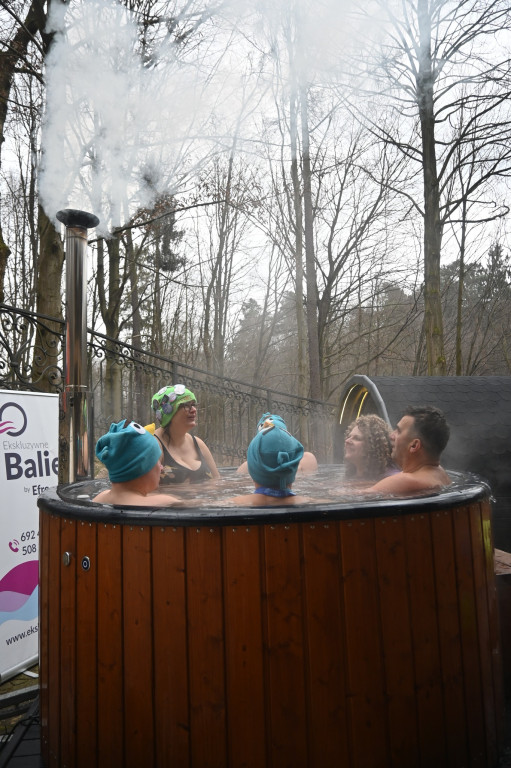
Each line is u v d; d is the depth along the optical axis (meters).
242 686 1.67
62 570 2.00
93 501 2.05
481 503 2.08
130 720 1.77
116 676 1.80
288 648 1.68
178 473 3.13
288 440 2.06
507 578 2.66
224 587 1.70
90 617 1.87
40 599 2.24
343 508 1.72
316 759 1.67
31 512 3.37
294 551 1.69
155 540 1.75
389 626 1.74
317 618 1.69
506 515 4.11
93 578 1.87
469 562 1.94
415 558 1.79
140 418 11.40
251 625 1.68
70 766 1.92
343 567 1.71
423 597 1.79
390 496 1.97
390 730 1.72
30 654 3.31
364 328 21.36
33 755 2.33
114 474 2.07
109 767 1.81
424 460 2.30
